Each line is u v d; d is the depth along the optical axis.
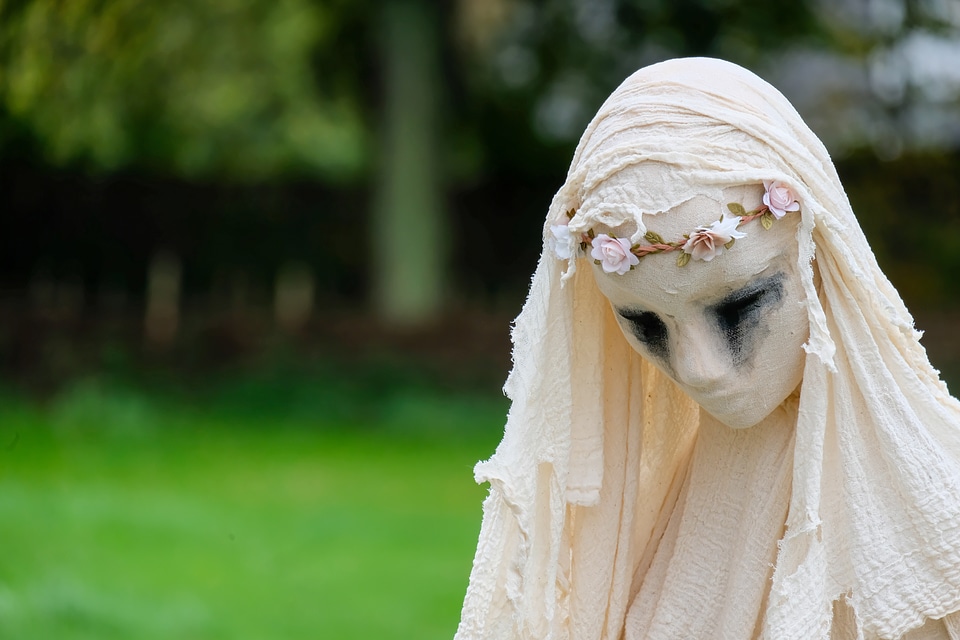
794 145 2.03
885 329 2.13
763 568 2.22
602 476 2.35
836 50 14.84
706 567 2.29
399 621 6.71
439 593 7.28
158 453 11.65
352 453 11.81
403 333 15.31
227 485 10.39
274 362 14.83
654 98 2.03
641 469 2.51
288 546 8.39
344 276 17.53
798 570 2.09
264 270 17.36
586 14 15.66
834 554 2.13
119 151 17.62
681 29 14.88
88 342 15.36
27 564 7.53
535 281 2.24
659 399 2.48
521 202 17.30
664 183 1.99
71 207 16.77
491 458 2.23
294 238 17.34
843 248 2.07
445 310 16.27
